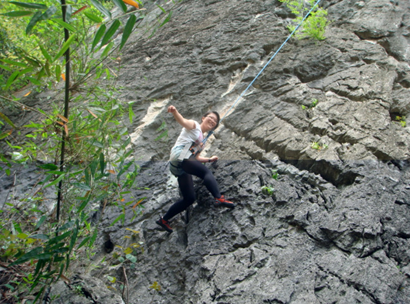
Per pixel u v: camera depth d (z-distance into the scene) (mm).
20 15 1754
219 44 5211
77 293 2656
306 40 4609
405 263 2367
